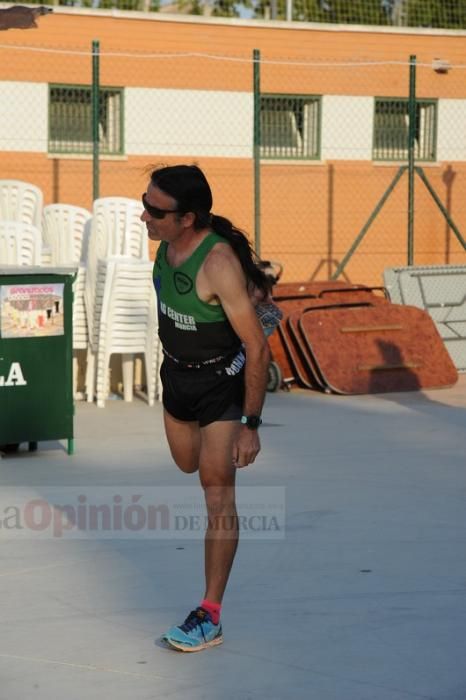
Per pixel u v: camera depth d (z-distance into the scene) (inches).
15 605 335.9
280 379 812.6
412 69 1082.7
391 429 653.3
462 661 289.1
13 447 581.0
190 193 284.8
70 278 556.4
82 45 1331.2
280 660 290.5
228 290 284.8
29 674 281.4
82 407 735.7
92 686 273.4
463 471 530.6
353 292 891.4
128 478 512.4
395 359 829.2
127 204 773.9
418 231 1494.8
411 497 475.2
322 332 821.2
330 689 270.8
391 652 295.6
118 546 399.2
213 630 299.4
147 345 744.3
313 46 1434.5
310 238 1448.1
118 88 1353.3
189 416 305.6
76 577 363.9
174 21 1365.7
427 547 398.0
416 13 1705.2
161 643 303.1
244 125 1413.6
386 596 342.6
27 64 1314.0
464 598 341.4
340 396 798.5
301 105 1448.1
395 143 1498.5
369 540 406.9
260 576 363.6
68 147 1350.9
